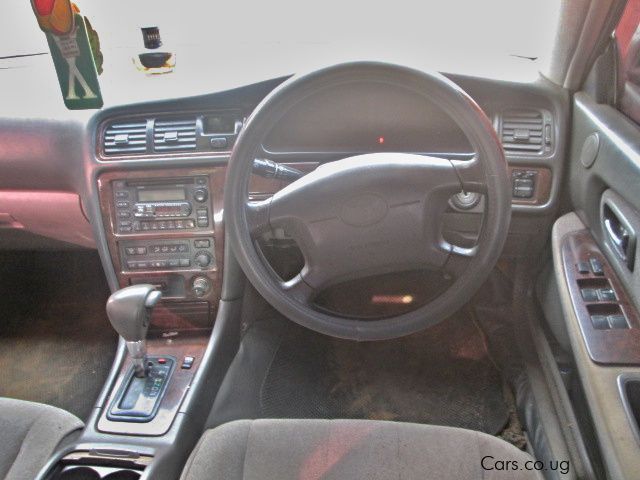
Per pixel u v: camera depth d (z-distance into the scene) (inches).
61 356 86.7
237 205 53.2
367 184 52.7
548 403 67.9
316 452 50.4
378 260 57.2
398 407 75.1
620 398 46.8
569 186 68.3
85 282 100.0
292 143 67.9
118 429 60.1
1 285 99.3
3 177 76.2
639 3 58.1
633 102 59.9
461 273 57.2
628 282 53.4
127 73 76.0
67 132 71.2
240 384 76.2
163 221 70.8
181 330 73.6
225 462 50.1
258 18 82.7
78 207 79.3
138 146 69.7
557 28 63.9
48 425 56.5
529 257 76.0
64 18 59.1
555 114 68.2
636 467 42.8
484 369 79.1
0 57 79.8
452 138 66.2
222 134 69.1
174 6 82.7
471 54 74.0
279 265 77.7
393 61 49.1
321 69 49.1
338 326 58.2
